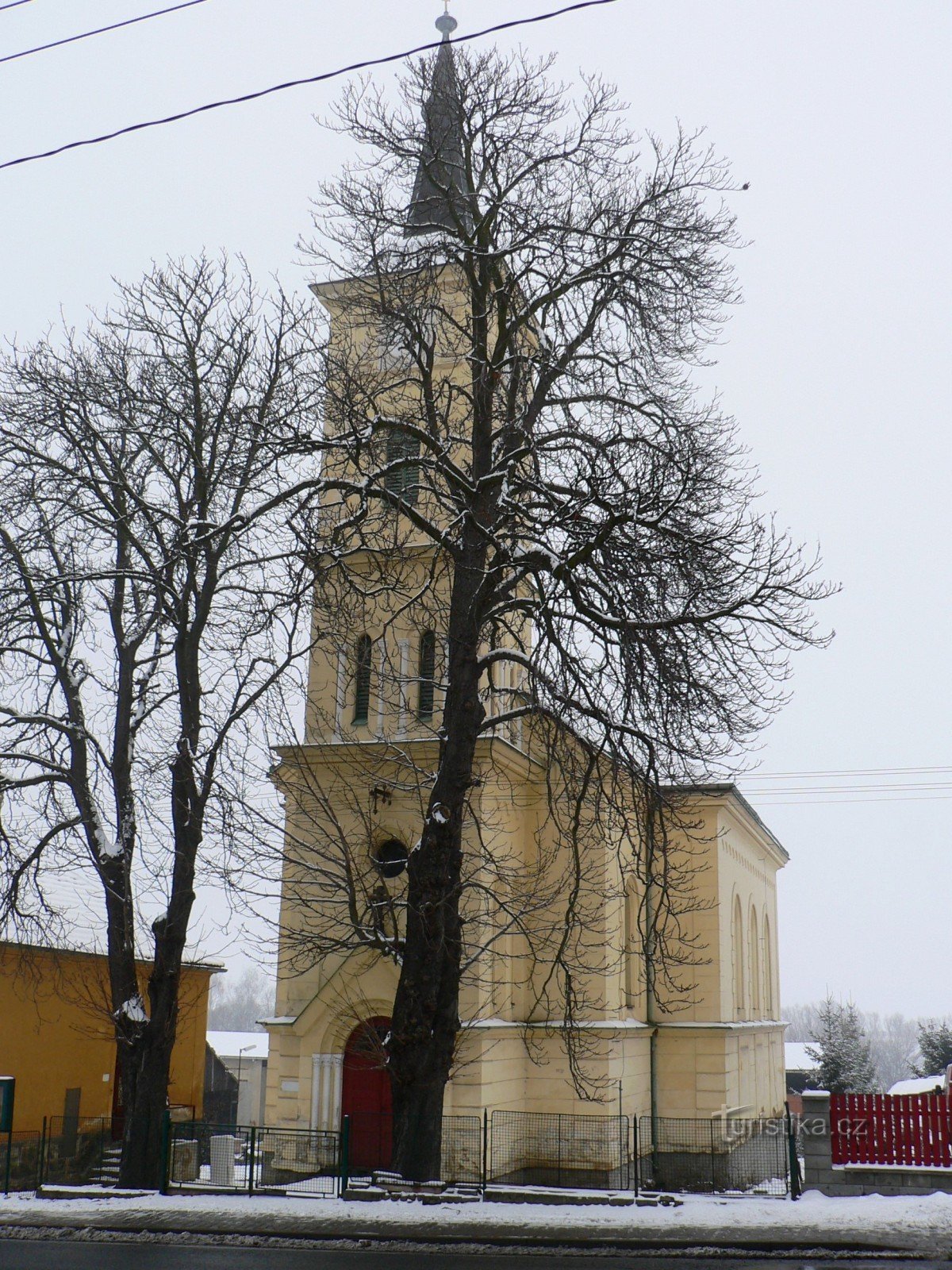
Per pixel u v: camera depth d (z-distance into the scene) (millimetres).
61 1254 16641
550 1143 29281
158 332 24500
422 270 24234
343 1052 27906
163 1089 22672
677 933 35750
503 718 21656
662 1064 34594
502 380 25312
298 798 28406
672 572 21312
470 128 24312
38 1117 32500
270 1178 27016
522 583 25297
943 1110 21000
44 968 33406
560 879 28781
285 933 26750
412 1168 20062
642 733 20969
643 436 22469
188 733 22969
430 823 20688
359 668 29312
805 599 20297
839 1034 60906
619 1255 16609
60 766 23891
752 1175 31547
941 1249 16766
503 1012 28891
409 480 30109
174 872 23219
